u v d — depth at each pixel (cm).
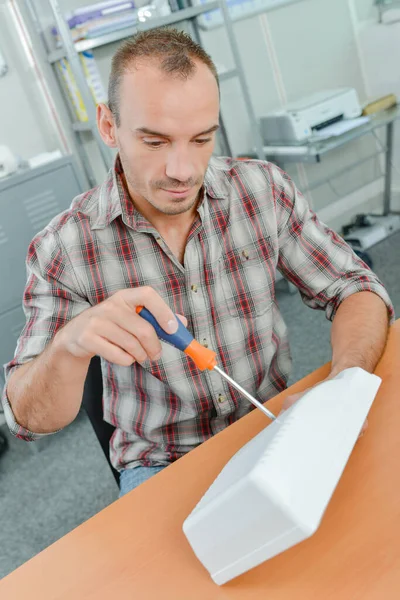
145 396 106
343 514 65
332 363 91
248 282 107
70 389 84
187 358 102
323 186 341
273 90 319
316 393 66
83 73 228
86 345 70
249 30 303
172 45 80
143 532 70
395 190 353
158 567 65
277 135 290
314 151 266
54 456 227
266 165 112
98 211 103
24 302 103
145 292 68
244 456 63
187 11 251
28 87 255
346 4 335
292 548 62
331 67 338
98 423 113
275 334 113
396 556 58
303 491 54
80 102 247
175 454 106
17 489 214
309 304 115
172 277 103
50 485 210
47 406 86
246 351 107
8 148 240
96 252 102
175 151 82
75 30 230
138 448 108
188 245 102
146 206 99
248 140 313
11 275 226
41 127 261
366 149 355
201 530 58
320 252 111
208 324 105
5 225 221
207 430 108
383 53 332
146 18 242
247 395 72
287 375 115
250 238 108
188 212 101
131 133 83
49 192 229
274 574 60
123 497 77
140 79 80
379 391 83
